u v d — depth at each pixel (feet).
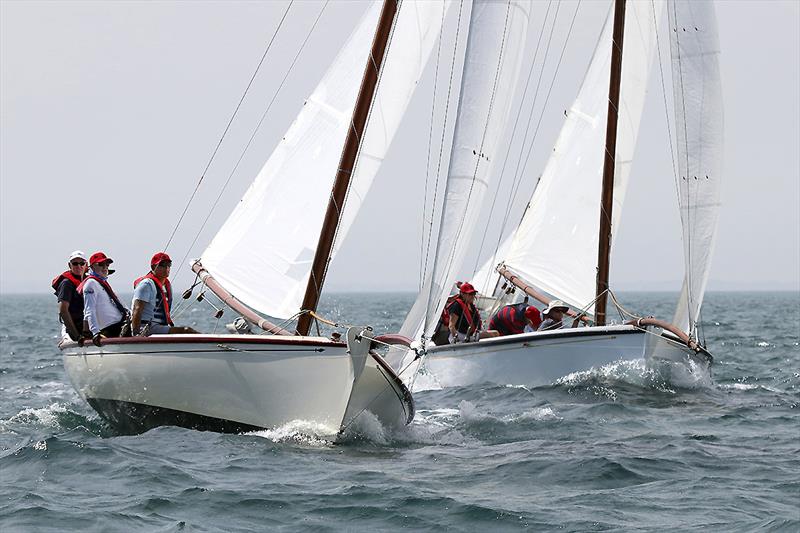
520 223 228.22
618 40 216.13
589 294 217.56
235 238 151.94
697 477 113.39
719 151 205.36
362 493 102.37
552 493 105.29
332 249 148.15
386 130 149.48
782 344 344.69
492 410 161.99
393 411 133.59
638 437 138.51
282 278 148.36
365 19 152.46
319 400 127.13
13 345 360.89
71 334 141.59
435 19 150.30
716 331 439.63
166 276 139.54
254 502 99.09
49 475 110.01
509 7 148.25
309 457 120.06
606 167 215.51
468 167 145.28
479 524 93.45
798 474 114.93
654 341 187.93
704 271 205.36
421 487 105.91
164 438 128.77
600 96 222.89
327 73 152.76
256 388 128.67
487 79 146.61
